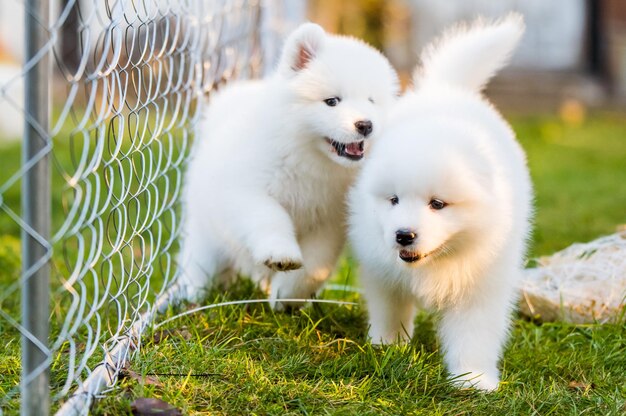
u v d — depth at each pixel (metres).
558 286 5.83
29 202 2.93
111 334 4.28
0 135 13.68
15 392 3.64
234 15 8.28
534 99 19.77
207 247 5.98
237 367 4.11
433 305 4.89
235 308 5.21
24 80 2.88
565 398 4.20
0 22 15.54
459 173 4.35
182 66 5.47
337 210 5.57
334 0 15.88
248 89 6.28
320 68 5.31
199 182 5.82
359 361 4.43
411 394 4.18
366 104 5.29
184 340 4.46
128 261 6.71
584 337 5.30
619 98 19.78
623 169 12.94
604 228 8.62
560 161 13.54
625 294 5.59
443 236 4.38
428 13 19.02
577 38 20.08
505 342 5.00
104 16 9.84
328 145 5.27
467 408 4.04
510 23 6.13
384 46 17.05
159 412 3.51
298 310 5.58
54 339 4.57
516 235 4.75
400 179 4.36
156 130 4.80
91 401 3.51
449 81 5.90
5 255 6.80
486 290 4.70
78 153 10.58
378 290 5.01
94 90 3.28
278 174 5.36
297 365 4.31
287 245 5.00
